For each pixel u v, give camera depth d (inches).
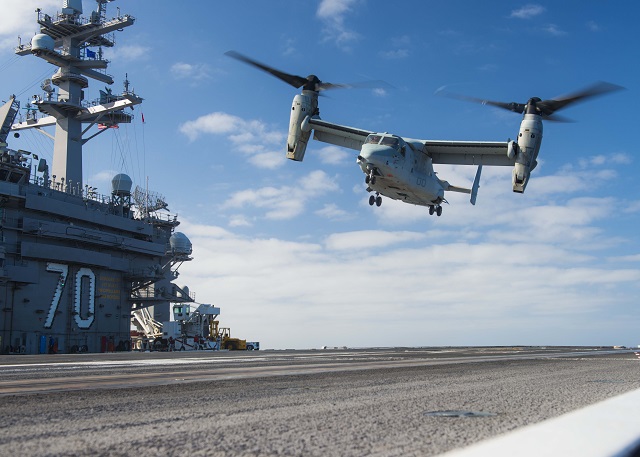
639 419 135.0
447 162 1653.5
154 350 3031.5
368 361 740.7
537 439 109.6
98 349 2632.9
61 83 2817.4
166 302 3316.9
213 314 3257.9
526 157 1492.4
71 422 187.2
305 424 180.1
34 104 2748.5
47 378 418.0
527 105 1521.9
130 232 2893.7
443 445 141.0
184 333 3107.8
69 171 2760.8
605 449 98.3
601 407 161.6
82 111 2790.4
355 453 132.4
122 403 245.3
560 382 360.5
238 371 501.4
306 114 1660.9
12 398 269.0
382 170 1427.2
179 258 3280.0
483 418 190.2
